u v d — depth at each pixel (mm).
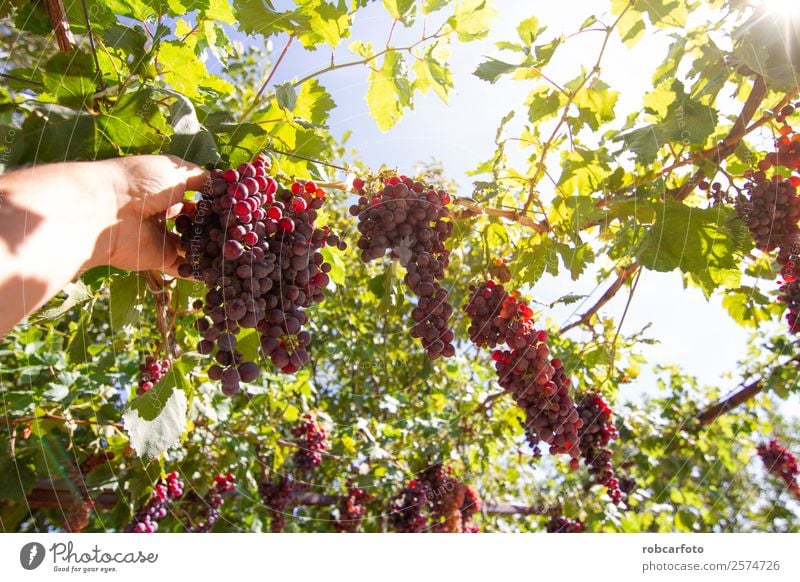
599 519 3938
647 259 2273
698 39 2473
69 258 1176
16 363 3484
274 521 4023
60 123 1555
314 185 1812
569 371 2939
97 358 3258
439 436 4117
